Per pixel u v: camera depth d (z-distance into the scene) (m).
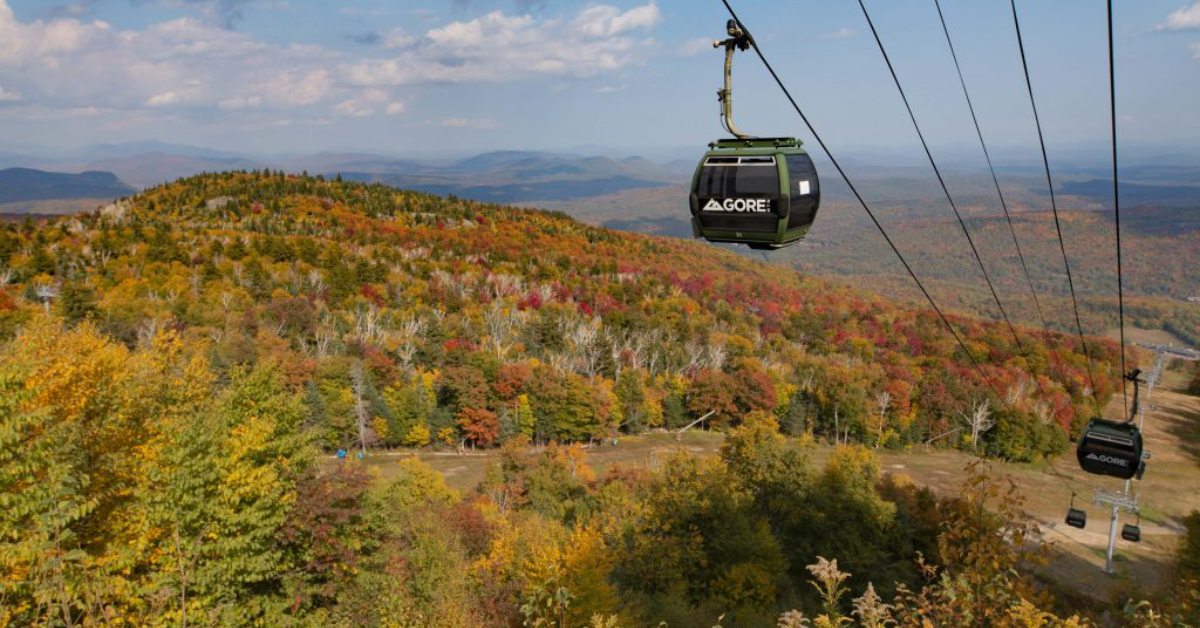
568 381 97.62
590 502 55.09
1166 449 103.31
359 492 25.62
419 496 51.59
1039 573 51.09
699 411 112.00
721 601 34.53
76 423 18.77
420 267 184.62
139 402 23.86
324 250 190.25
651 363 122.56
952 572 11.42
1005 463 99.94
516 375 96.88
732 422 113.06
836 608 10.67
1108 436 19.62
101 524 18.77
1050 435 103.62
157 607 16.33
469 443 97.56
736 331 166.62
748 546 36.94
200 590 18.30
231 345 92.56
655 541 37.12
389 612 24.48
